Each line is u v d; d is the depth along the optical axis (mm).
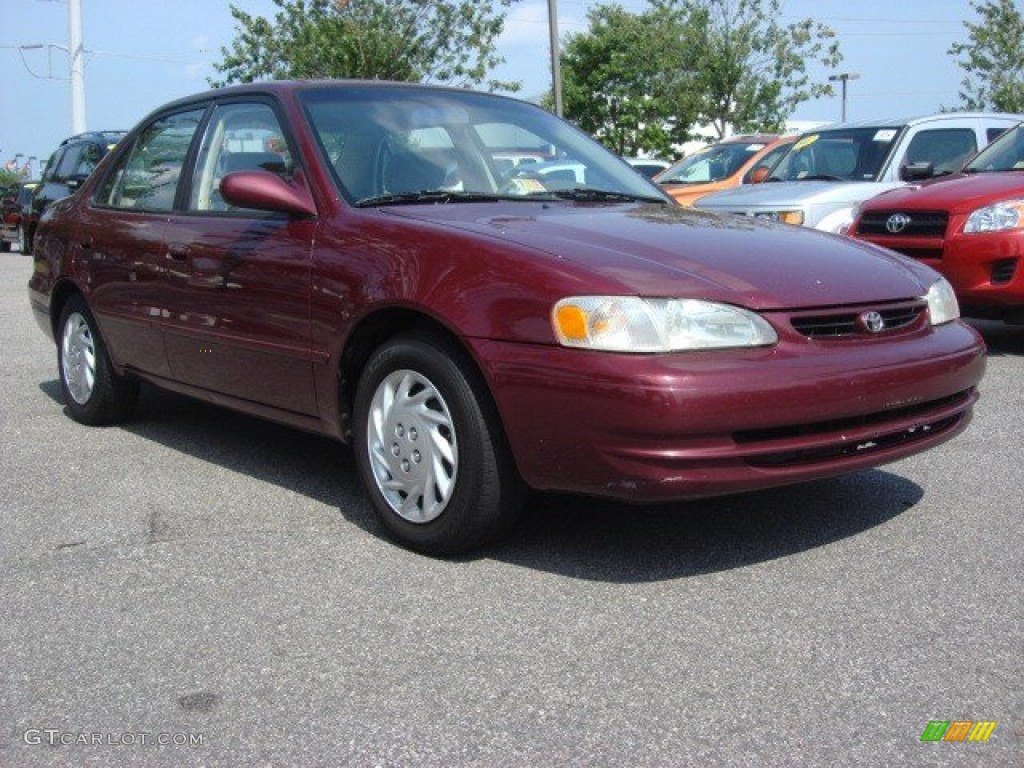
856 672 2975
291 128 4582
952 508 4312
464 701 2863
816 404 3455
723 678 2957
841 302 3664
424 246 3836
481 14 25844
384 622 3346
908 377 3680
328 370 4148
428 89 5082
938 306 4121
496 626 3305
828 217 9062
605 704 2834
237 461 5191
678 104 30969
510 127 5043
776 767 2535
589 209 4387
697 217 4375
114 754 2652
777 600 3459
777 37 30453
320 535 4125
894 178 9641
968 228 7238
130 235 5297
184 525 4270
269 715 2818
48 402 6625
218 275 4633
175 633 3297
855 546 3916
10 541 4117
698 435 3314
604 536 4055
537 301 3473
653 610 3400
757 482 3426
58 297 6039
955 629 3225
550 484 3514
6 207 23016
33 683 3010
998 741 2623
